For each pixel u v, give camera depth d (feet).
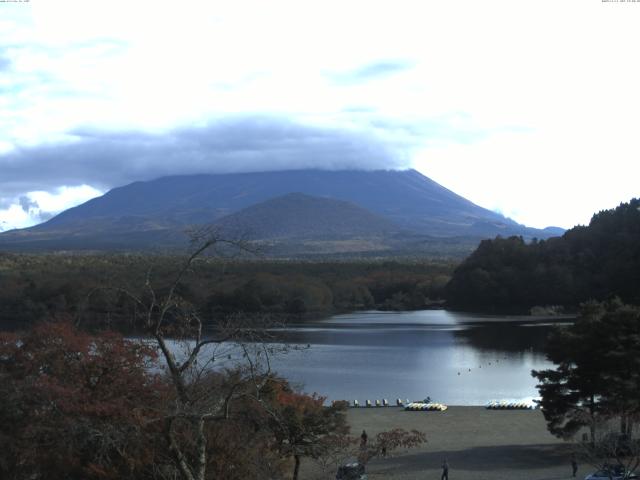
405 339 531.09
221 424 94.94
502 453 197.98
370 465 184.55
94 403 88.63
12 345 100.83
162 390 94.07
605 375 184.65
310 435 136.98
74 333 102.42
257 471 98.37
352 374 374.22
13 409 91.04
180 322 98.12
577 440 210.38
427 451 201.98
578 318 205.87
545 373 195.31
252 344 96.07
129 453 88.07
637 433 190.39
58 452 88.02
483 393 327.06
